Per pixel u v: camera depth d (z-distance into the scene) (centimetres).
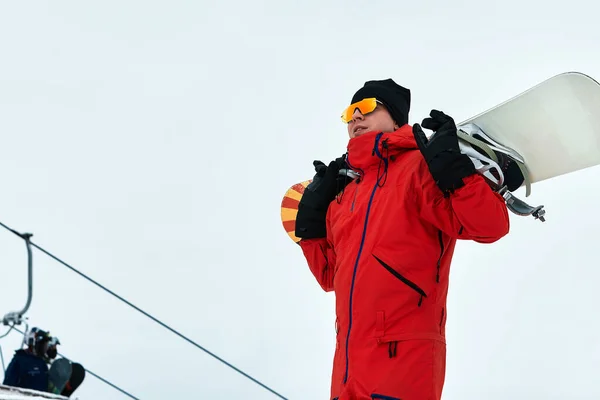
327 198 434
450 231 381
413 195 385
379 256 379
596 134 405
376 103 422
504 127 420
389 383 363
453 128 378
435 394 370
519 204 404
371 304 375
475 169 375
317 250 439
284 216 488
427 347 371
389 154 401
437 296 382
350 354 376
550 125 411
